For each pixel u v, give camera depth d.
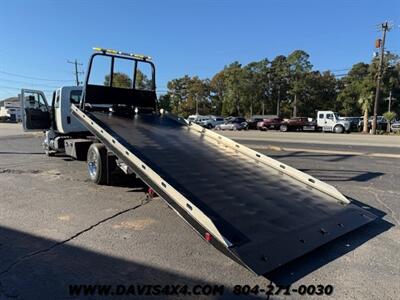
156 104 9.43
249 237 3.68
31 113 10.74
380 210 5.73
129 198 6.41
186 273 3.59
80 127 10.61
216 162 6.08
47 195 6.65
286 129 38.53
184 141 7.07
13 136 22.67
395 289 3.31
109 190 7.03
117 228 4.85
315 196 5.27
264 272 3.25
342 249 4.19
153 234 4.63
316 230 4.17
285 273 3.59
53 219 5.23
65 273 3.59
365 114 40.88
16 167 9.78
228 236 3.60
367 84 40.81
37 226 4.93
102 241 4.39
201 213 3.74
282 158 11.84
